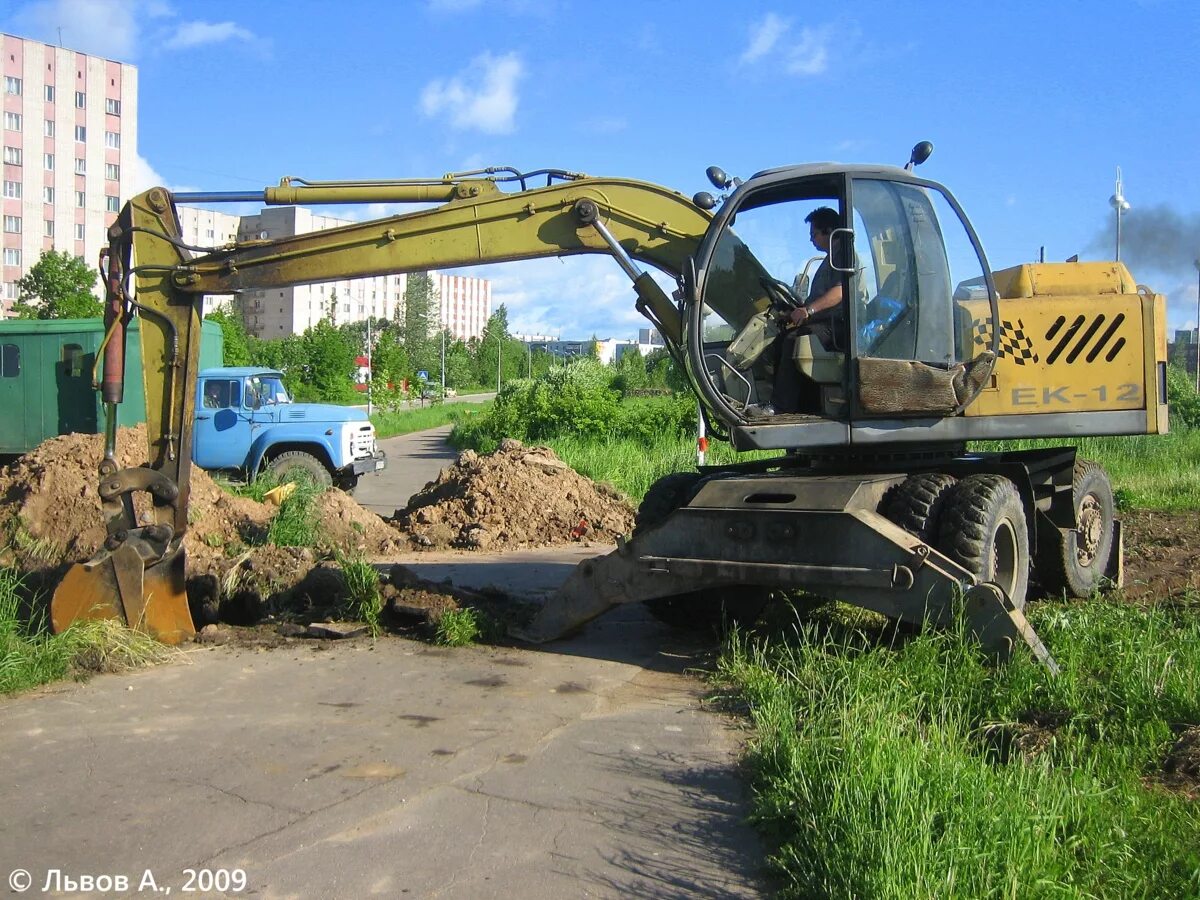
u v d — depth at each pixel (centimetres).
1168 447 2047
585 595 677
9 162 6600
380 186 708
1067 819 371
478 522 1230
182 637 696
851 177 647
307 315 10088
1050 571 806
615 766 473
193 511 1049
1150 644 569
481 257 699
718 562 621
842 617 720
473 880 363
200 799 432
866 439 652
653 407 2758
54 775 459
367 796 436
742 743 504
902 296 662
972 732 481
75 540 972
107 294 707
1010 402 698
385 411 5369
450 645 690
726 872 371
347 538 1137
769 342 664
